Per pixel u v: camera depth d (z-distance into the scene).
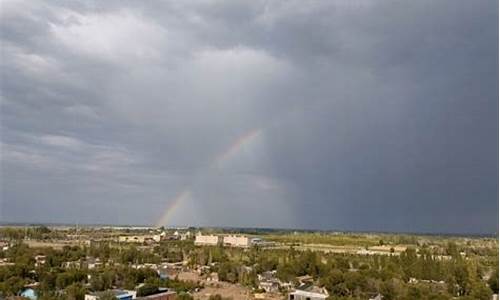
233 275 142.50
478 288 101.19
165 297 111.19
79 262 151.38
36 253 164.50
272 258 162.50
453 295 112.00
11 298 105.56
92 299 103.62
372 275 126.06
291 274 141.62
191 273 156.25
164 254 189.62
